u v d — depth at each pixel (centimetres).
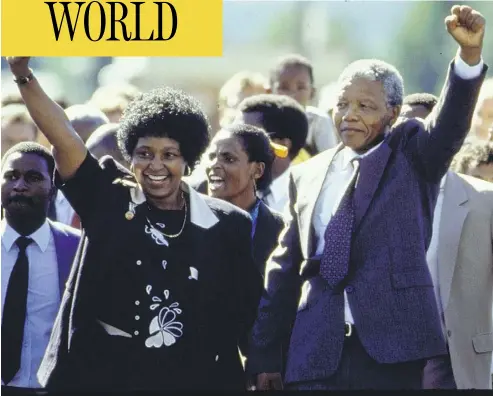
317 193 1280
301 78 1831
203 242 1192
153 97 1207
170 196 1192
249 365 1309
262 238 1435
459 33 1157
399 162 1243
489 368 1363
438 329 1225
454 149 1208
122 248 1166
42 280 1420
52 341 1185
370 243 1236
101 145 1518
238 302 1234
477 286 1366
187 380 1177
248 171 1443
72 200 1182
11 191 1417
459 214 1376
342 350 1240
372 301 1227
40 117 1152
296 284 1297
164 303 1170
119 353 1159
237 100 1834
